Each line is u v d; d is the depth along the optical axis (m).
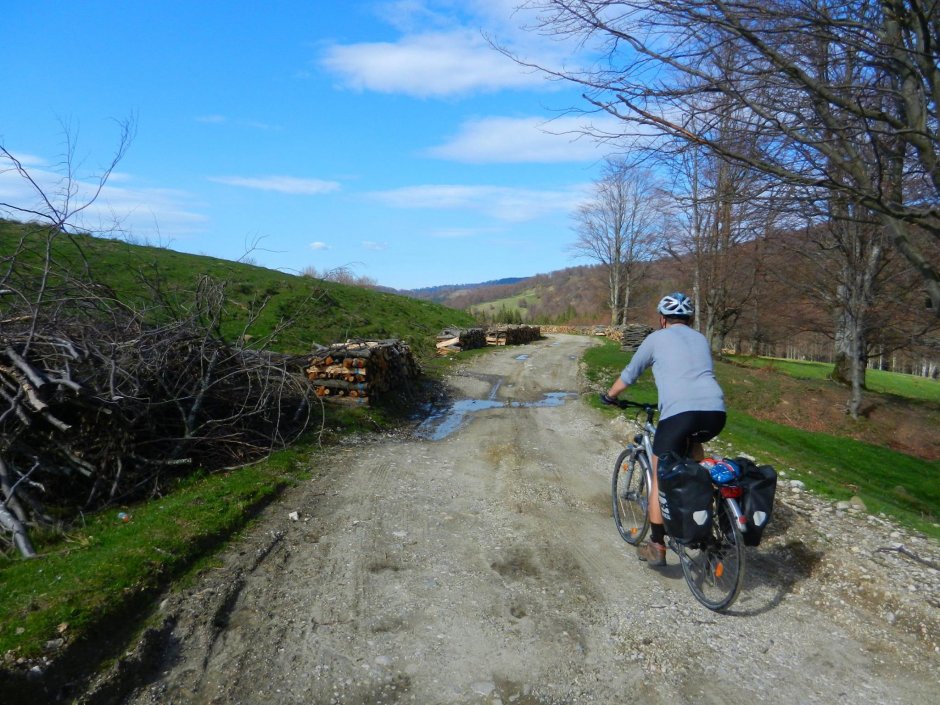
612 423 10.15
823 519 5.76
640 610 3.89
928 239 6.80
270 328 15.43
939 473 13.45
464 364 19.05
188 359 7.17
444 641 3.49
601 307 71.31
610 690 3.11
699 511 3.75
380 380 10.98
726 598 3.75
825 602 4.05
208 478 6.37
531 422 10.46
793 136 4.55
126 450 5.97
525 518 5.50
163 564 4.08
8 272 6.34
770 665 3.33
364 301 24.47
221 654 3.33
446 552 4.71
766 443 11.00
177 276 16.78
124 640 3.34
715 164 5.54
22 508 4.91
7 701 2.76
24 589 3.72
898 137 4.80
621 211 61.12
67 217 6.15
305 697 3.01
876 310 17.70
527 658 3.35
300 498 5.84
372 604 3.88
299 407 8.45
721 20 4.21
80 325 6.57
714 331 29.11
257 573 4.26
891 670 3.32
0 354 5.64
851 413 18.16
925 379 35.59
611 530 5.30
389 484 6.46
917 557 4.77
